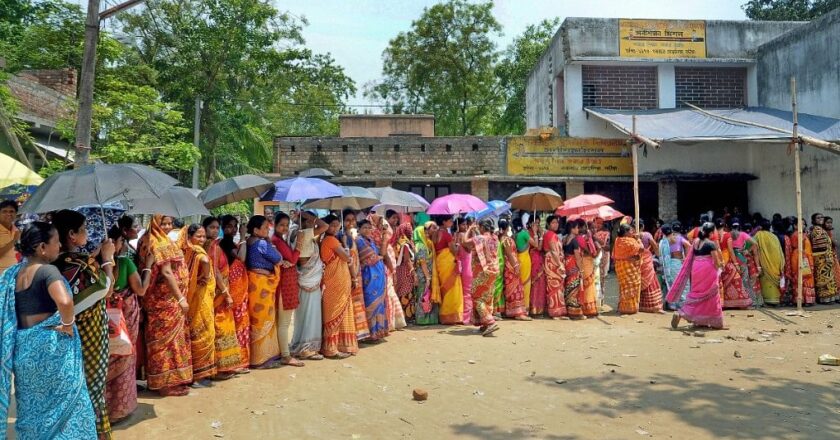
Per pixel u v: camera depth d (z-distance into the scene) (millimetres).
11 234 6891
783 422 4715
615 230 16906
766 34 17641
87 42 7660
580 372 6391
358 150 16719
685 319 9062
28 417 3479
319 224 7309
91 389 4062
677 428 4602
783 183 15758
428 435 4527
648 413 4980
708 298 8758
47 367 3473
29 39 17688
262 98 27547
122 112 15852
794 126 10508
